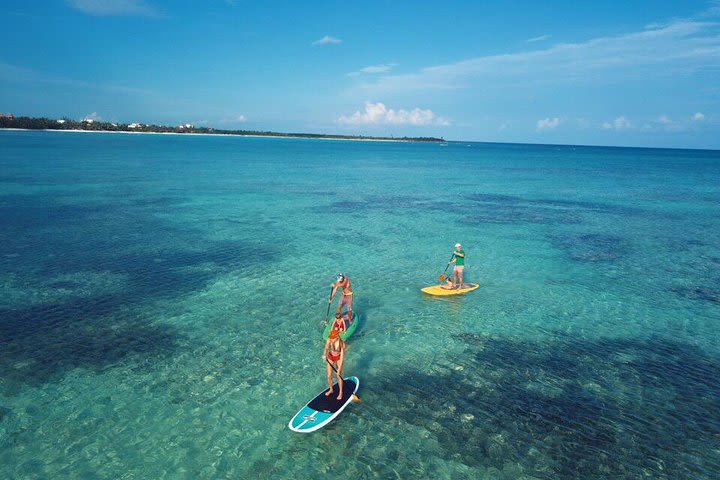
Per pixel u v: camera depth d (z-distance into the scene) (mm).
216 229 30422
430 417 10945
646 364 13711
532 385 12438
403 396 11789
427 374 12898
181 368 12914
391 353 14078
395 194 51375
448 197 49969
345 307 17375
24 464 9133
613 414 11203
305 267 22500
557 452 9836
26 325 15336
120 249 24812
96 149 109500
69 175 57750
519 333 15656
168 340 14578
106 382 12117
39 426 10281
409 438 10195
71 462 9227
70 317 16062
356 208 40781
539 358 13953
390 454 9688
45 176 55656
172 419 10672
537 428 10617
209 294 18578
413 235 30281
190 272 21281
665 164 130500
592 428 10648
